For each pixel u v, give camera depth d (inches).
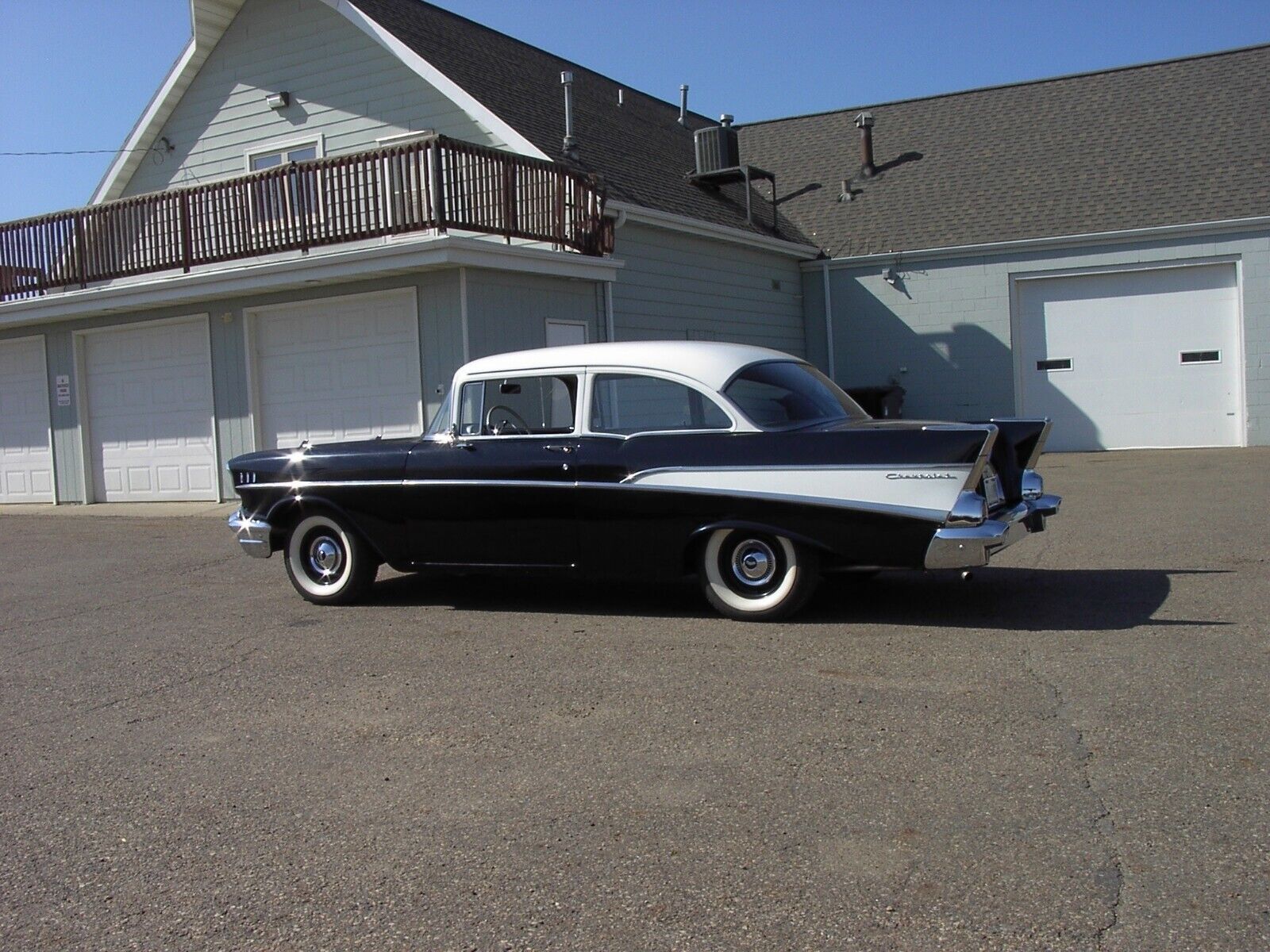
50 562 427.5
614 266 585.9
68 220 599.5
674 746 182.9
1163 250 733.9
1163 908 125.0
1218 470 583.8
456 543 292.8
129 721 212.1
